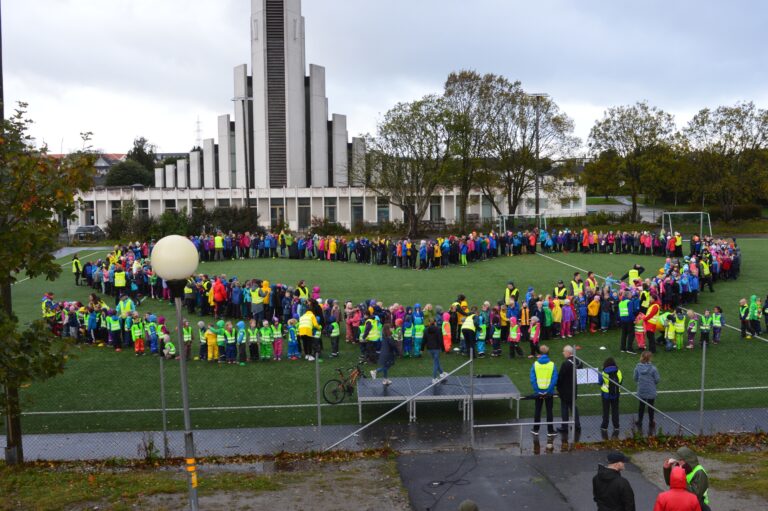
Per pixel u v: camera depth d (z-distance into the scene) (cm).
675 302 3020
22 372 1271
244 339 2472
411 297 3478
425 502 1296
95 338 2730
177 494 1325
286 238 5031
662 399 1989
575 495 1329
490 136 6081
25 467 1524
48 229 1345
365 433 1756
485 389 1869
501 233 5328
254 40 8256
